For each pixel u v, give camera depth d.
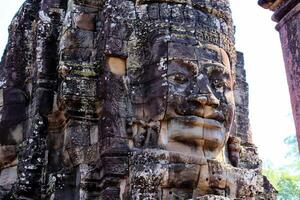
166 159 7.35
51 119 8.29
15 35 9.51
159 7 8.20
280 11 4.23
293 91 4.05
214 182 7.51
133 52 8.02
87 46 8.38
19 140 8.73
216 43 8.09
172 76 7.63
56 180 7.66
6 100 8.95
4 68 9.32
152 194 7.16
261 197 7.92
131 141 7.55
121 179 7.28
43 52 8.69
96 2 8.73
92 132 7.79
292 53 4.10
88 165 7.61
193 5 8.31
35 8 9.74
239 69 9.43
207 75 7.77
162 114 7.52
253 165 8.72
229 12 8.57
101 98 7.74
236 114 8.98
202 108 7.54
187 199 7.23
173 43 7.80
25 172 7.97
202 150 7.61
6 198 8.09
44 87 8.47
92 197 7.45
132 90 7.82
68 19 8.47
